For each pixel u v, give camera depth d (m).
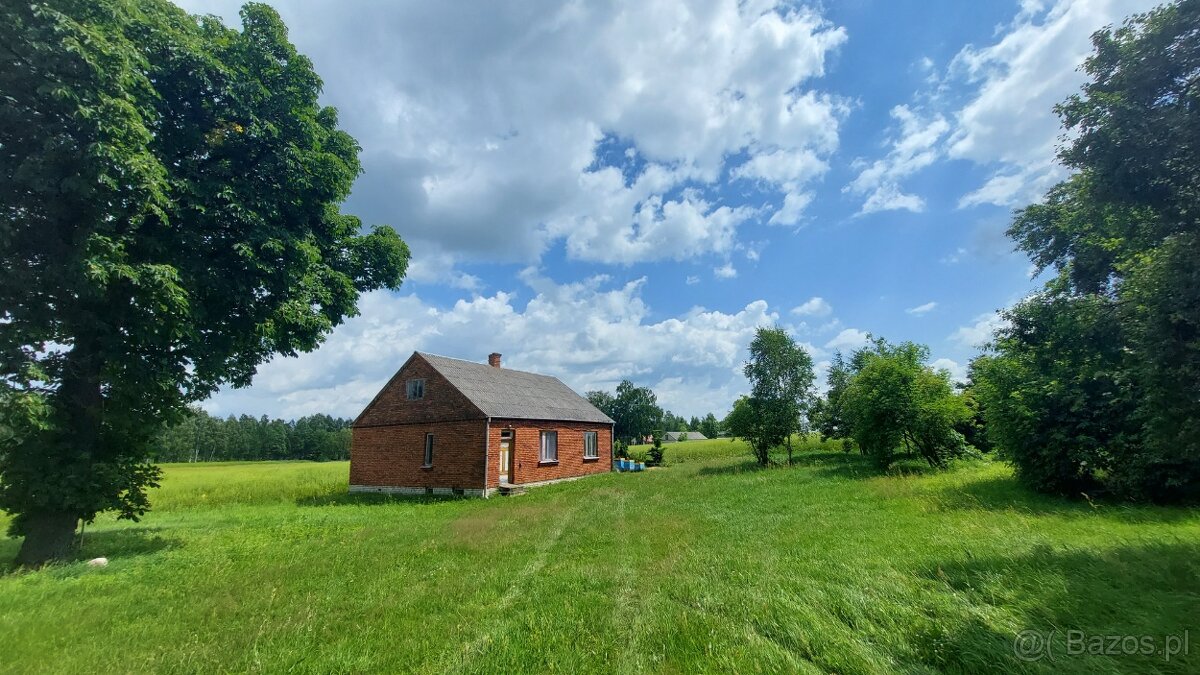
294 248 11.30
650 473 28.77
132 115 8.36
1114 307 7.81
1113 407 10.34
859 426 21.75
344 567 8.46
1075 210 15.23
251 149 11.45
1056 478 11.20
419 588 7.07
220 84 10.76
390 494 23.50
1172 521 7.92
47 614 6.23
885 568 6.47
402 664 4.65
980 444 23.14
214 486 28.33
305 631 5.53
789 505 12.77
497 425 22.64
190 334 9.83
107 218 8.90
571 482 25.44
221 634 5.54
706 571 7.07
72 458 9.57
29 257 9.01
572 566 7.93
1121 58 6.21
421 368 24.36
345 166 12.88
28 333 8.40
